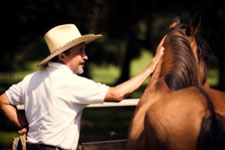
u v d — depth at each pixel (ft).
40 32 69.62
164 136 9.53
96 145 21.50
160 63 12.41
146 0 76.23
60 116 11.39
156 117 9.72
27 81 12.18
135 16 77.61
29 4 65.67
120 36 90.38
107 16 75.72
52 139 11.40
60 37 11.82
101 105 17.97
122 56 117.80
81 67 12.05
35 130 11.84
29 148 11.78
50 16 67.77
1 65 102.68
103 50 112.88
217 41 72.02
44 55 128.36
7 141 37.58
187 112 9.39
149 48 97.35
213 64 76.38
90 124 52.90
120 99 11.32
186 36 12.88
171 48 12.23
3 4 63.41
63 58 11.78
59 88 11.43
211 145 9.05
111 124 53.26
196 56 12.85
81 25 67.92
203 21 73.20
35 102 11.76
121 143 21.95
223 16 71.82
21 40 73.00
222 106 9.36
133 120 11.60
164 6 78.07
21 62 126.82
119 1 75.10
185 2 74.69
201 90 9.93
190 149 9.24
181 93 9.93
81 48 11.87
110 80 125.59
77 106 11.59
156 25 106.93
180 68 11.59
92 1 70.54
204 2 72.59
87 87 11.32
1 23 65.00
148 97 11.76
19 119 12.55
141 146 10.67
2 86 92.94
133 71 159.22
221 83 70.08
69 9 67.97
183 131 9.30
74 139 11.66
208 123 9.11
